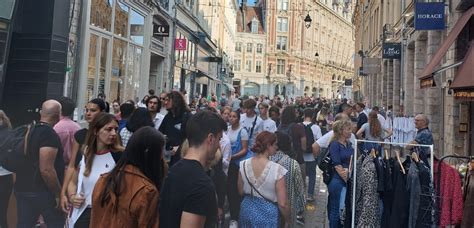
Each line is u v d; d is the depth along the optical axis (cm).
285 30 7475
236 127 643
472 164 496
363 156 521
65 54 1010
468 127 1026
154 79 1888
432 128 1302
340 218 539
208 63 3350
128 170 278
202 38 2595
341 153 554
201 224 247
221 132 278
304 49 7838
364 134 941
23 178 436
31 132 439
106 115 368
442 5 1102
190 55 2488
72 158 425
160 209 259
